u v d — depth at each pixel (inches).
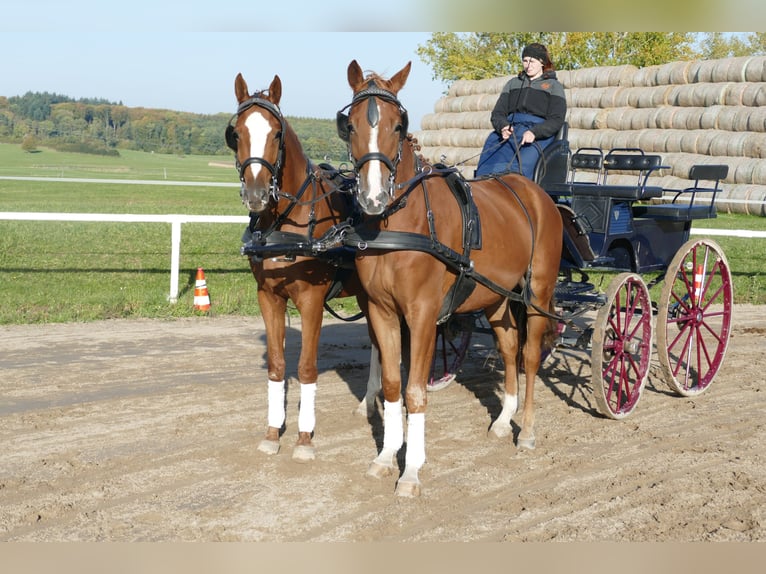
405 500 187.3
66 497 185.2
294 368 305.0
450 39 1654.8
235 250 612.7
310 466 207.9
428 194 190.7
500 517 179.2
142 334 353.7
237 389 275.1
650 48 1504.7
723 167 279.1
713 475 203.3
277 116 194.7
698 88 976.3
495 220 212.5
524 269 224.7
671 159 966.4
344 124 185.6
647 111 1021.8
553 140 265.3
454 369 283.1
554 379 298.8
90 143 3902.6
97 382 279.9
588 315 405.7
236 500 185.9
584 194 259.9
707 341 361.1
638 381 260.2
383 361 196.7
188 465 206.4
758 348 350.0
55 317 375.2
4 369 293.3
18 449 215.2
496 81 1274.6
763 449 223.8
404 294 185.8
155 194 1321.4
